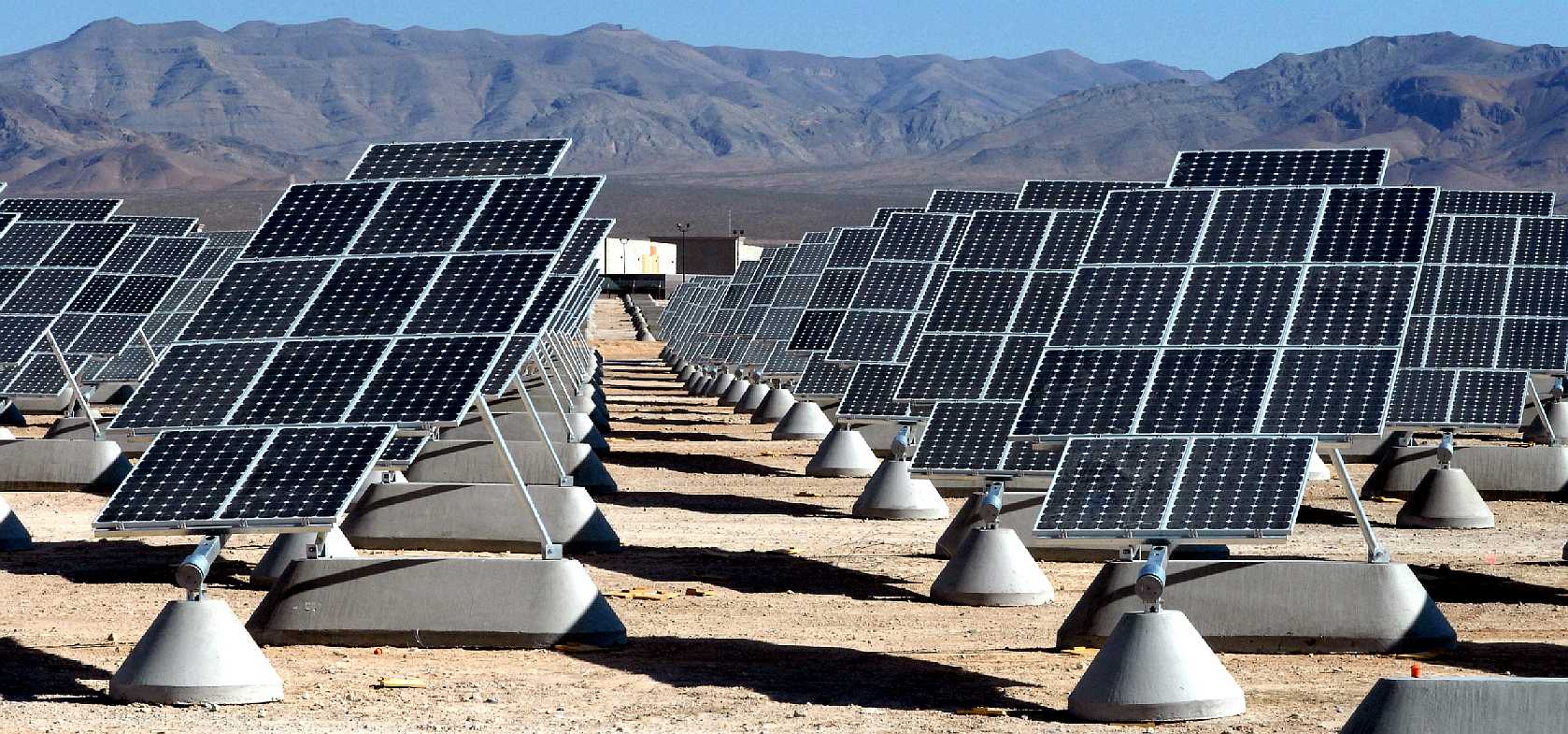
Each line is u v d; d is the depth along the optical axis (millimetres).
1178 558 23547
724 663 22203
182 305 61438
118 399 67062
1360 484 43156
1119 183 40594
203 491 20656
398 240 25312
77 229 42969
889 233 52250
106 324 48469
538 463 40312
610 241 197500
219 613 20016
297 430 21516
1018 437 22016
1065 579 29609
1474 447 41031
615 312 172625
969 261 37719
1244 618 22609
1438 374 41062
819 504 40219
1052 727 18781
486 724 18828
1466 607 26672
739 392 74750
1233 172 25875
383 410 21531
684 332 106500
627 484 43625
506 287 23594
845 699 20094
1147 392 22078
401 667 21797
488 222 25328
